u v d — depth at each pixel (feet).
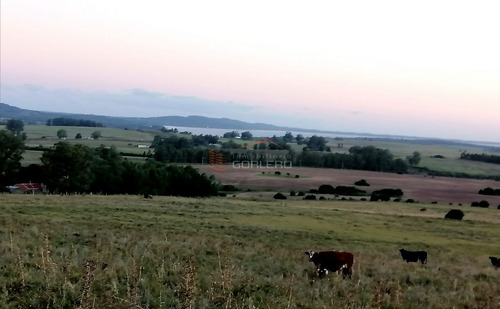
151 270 43.65
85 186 266.98
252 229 115.34
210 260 57.06
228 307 32.99
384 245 112.68
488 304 43.39
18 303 29.96
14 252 46.62
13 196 165.27
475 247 123.54
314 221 153.99
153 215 126.72
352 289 43.78
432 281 57.88
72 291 32.17
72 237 67.82
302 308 36.04
